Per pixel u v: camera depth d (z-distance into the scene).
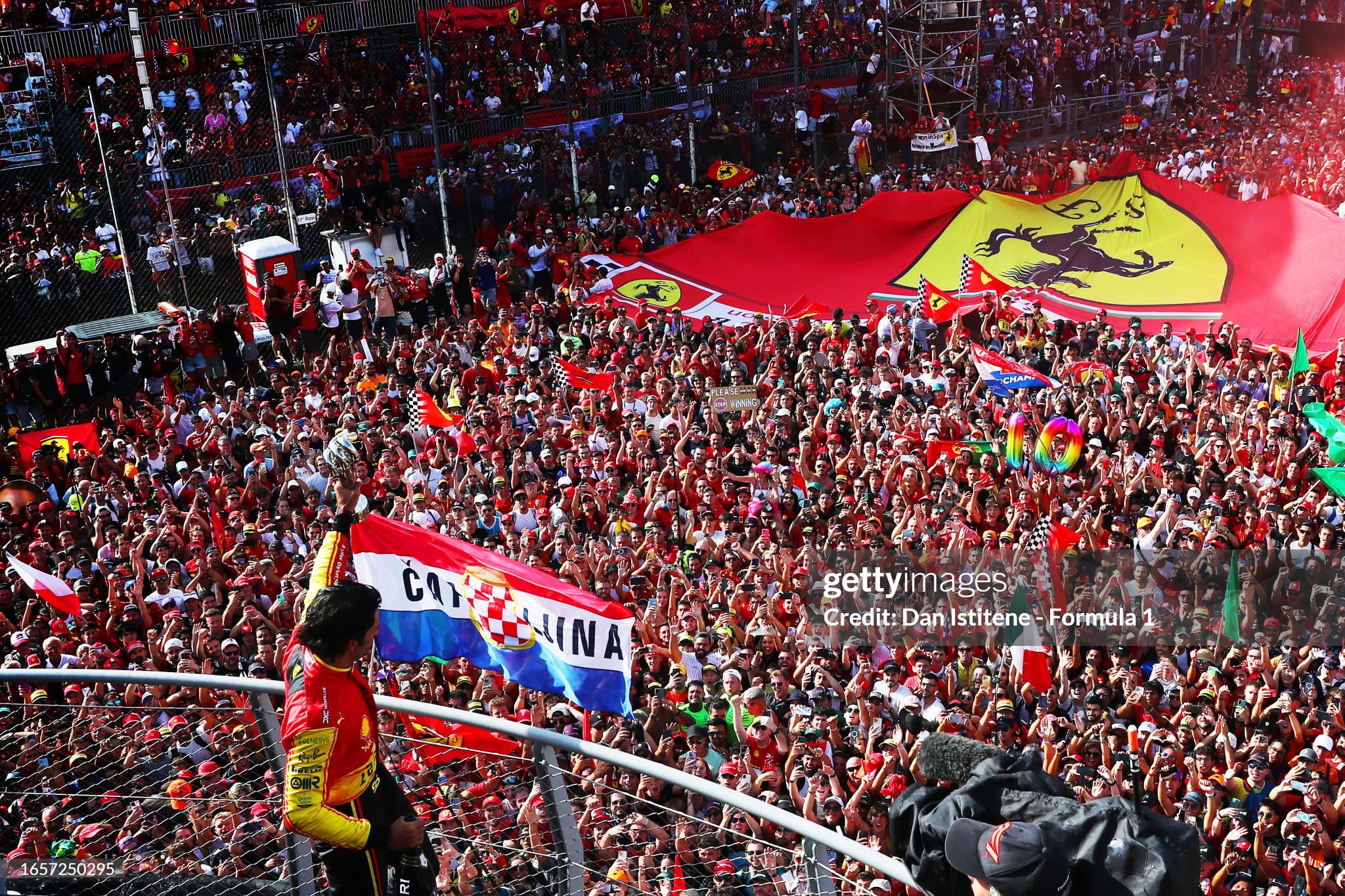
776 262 26.42
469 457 17.22
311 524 15.52
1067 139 37.28
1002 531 15.38
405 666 11.52
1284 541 13.91
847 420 18.28
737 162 34.53
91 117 27.98
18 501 16.73
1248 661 12.16
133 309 25.08
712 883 6.42
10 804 6.47
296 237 26.14
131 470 17.25
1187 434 17.94
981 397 19.25
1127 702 11.81
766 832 9.38
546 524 15.15
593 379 19.66
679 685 11.82
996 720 11.52
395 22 33.78
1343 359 20.27
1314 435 17.89
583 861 4.07
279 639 11.91
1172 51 42.66
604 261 26.94
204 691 11.50
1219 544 13.59
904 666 12.73
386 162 29.42
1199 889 1.75
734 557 14.45
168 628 12.88
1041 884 1.69
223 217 27.92
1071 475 16.86
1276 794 10.32
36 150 27.42
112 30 29.83
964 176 32.97
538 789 4.08
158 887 4.81
